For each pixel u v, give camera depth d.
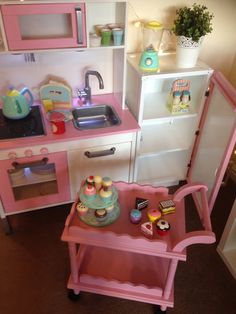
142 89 1.76
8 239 1.96
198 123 2.09
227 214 2.18
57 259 1.85
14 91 1.75
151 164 2.41
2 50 1.56
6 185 1.75
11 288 1.70
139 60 1.86
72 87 2.05
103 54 1.96
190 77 2.01
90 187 1.42
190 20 1.69
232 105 1.63
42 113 1.88
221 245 1.88
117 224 1.43
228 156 1.74
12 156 1.64
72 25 1.56
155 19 1.93
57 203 1.97
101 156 1.85
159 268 1.68
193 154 2.28
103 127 1.81
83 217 1.42
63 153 1.75
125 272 1.65
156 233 1.40
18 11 1.45
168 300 1.54
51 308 1.61
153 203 1.56
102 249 1.76
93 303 1.64
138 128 1.80
